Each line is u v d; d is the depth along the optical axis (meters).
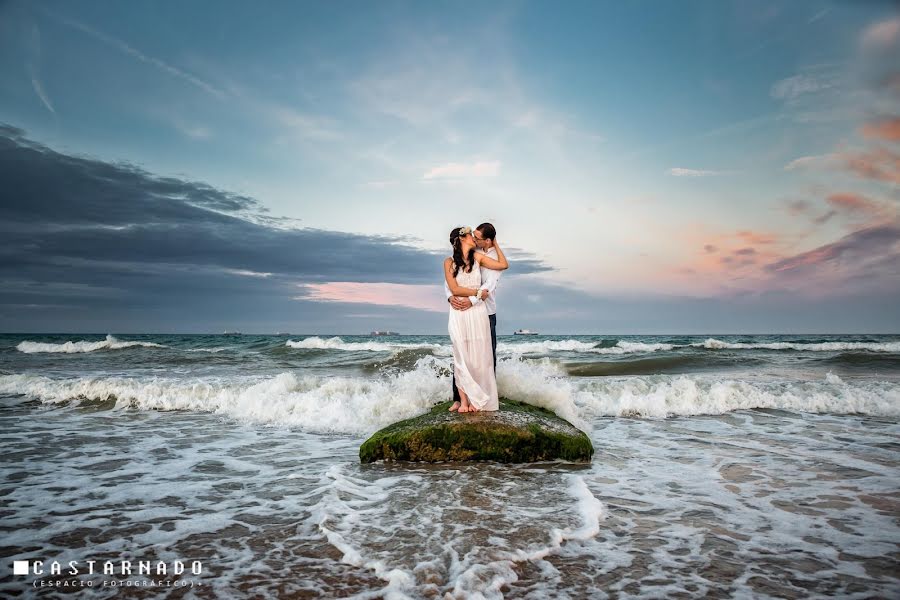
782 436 6.78
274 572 2.91
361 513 3.85
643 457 5.70
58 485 4.74
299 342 25.19
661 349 24.08
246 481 4.86
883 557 3.07
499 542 3.26
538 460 5.51
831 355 18.27
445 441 5.57
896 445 6.22
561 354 20.97
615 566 2.95
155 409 9.12
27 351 24.34
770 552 3.15
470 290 6.09
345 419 7.74
